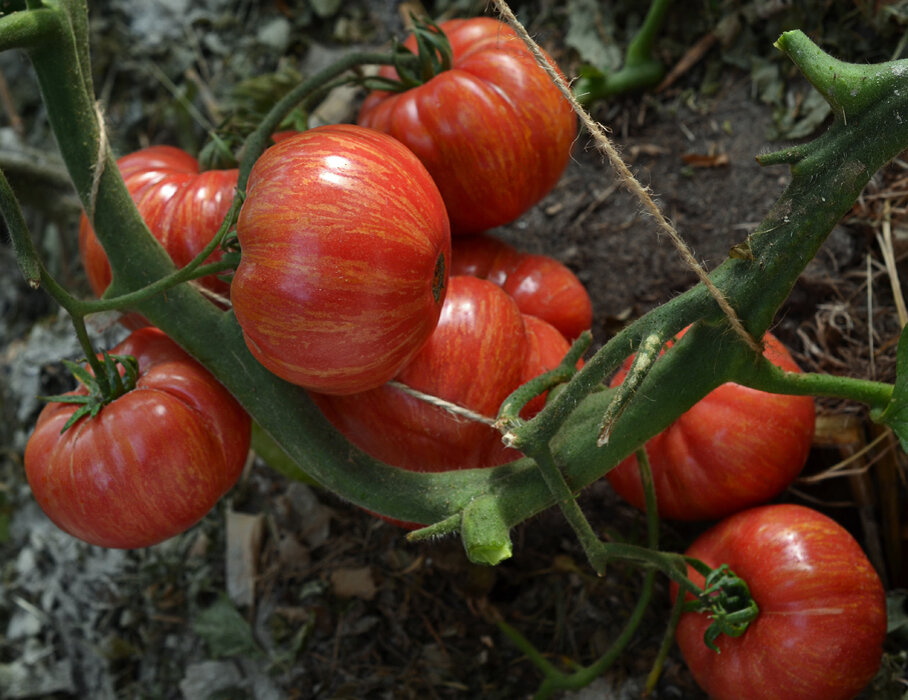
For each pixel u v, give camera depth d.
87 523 0.56
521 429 0.53
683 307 0.50
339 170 0.51
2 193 0.51
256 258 0.51
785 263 0.50
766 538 0.59
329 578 0.72
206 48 0.88
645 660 0.66
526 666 0.68
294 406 0.57
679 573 0.57
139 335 0.61
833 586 0.57
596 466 0.55
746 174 0.73
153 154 0.68
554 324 0.66
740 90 0.76
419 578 0.70
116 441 0.55
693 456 0.61
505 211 0.65
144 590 0.76
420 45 0.63
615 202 0.76
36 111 0.92
